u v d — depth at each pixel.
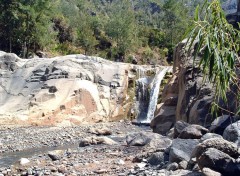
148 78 41.34
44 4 58.28
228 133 11.48
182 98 20.83
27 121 30.48
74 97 33.50
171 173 9.69
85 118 33.47
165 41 82.69
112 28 75.75
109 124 33.22
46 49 62.19
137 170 11.29
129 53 76.12
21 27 56.81
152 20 120.00
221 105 15.22
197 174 8.76
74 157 15.23
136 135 17.88
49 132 26.48
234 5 21.39
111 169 12.22
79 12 96.31
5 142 22.50
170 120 22.47
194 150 10.11
